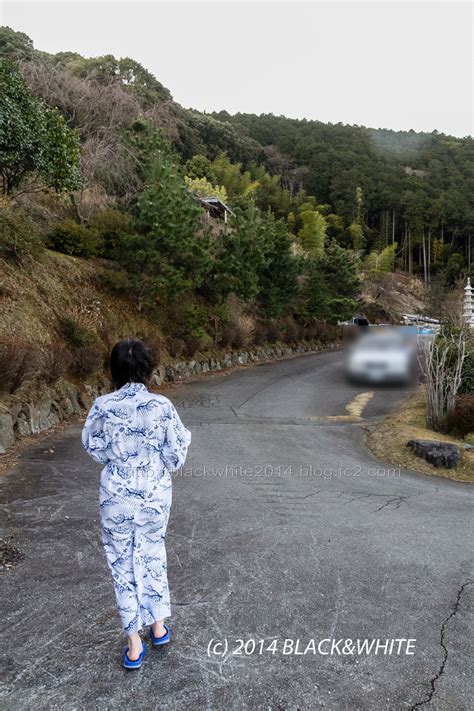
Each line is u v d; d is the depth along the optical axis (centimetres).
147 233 1202
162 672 220
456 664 233
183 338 1449
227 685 213
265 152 7694
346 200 7275
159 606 226
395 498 500
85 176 1344
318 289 2411
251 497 476
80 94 1523
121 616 218
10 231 932
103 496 218
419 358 1073
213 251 1586
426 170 9156
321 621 264
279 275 1994
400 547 370
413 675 224
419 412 930
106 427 216
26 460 554
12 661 225
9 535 361
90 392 905
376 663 231
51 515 400
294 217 5591
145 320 1298
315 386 1270
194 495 473
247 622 261
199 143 4925
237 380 1345
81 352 909
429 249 6744
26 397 709
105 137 1448
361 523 420
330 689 213
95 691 207
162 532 228
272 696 207
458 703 206
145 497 218
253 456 628
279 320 2175
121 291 1263
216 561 333
